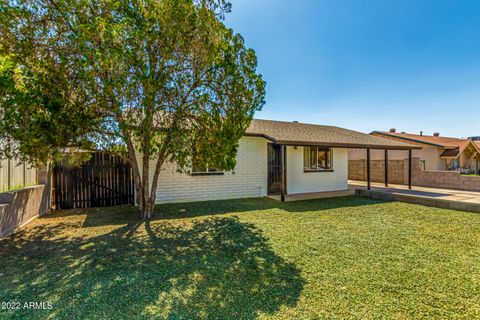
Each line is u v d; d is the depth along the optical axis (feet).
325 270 10.82
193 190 28.68
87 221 19.52
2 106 12.65
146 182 20.24
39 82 13.80
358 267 11.12
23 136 13.78
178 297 8.67
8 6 13.41
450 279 9.99
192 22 15.62
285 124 41.73
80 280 9.91
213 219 20.04
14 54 13.94
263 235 15.83
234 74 17.63
